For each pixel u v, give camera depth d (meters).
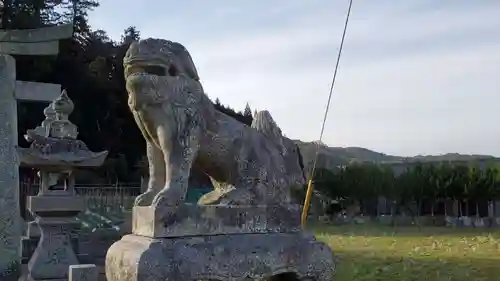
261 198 4.69
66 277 9.78
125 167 34.28
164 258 3.98
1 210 10.45
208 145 4.54
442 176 37.47
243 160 4.71
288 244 4.62
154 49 4.30
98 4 39.03
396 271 12.88
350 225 30.75
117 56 38.62
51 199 9.83
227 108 38.06
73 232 11.79
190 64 4.52
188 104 4.37
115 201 22.55
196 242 4.18
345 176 37.56
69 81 35.06
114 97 37.22
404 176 38.16
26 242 12.27
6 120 10.70
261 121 5.08
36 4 33.22
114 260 4.32
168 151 4.28
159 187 4.49
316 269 4.72
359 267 13.46
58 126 10.19
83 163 9.98
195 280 4.10
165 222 4.09
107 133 36.81
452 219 32.66
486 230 27.38
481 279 11.84
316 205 36.94
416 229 27.77
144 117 4.32
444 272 12.77
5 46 10.80
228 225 4.40
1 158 10.56
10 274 10.37
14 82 10.91
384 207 39.16
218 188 4.86
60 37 11.21
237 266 4.31
